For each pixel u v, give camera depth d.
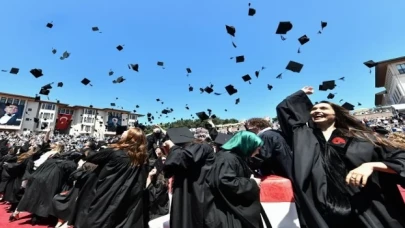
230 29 4.79
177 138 2.65
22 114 49.66
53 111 53.84
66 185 4.47
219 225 1.71
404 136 2.11
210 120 4.45
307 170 1.52
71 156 5.10
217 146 2.89
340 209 1.33
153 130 4.22
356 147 1.51
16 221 4.38
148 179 3.11
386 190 1.40
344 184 1.40
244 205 1.77
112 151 2.57
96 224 2.21
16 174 5.20
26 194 4.23
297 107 1.94
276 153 2.04
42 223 4.27
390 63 32.97
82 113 56.56
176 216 2.06
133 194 2.45
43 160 5.16
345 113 1.77
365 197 1.35
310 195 1.47
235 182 1.75
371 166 1.29
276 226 1.97
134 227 2.38
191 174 2.16
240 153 2.00
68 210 3.64
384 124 18.05
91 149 4.66
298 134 1.73
